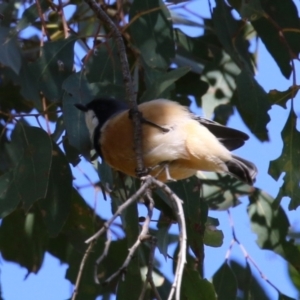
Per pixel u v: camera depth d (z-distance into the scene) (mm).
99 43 9141
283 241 9938
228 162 8562
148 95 8750
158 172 8258
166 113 8398
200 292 8672
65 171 8984
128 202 6145
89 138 8484
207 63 10227
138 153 7938
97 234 5805
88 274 9641
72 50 8977
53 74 8852
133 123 8078
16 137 8625
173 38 9125
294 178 9141
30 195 8453
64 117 8492
